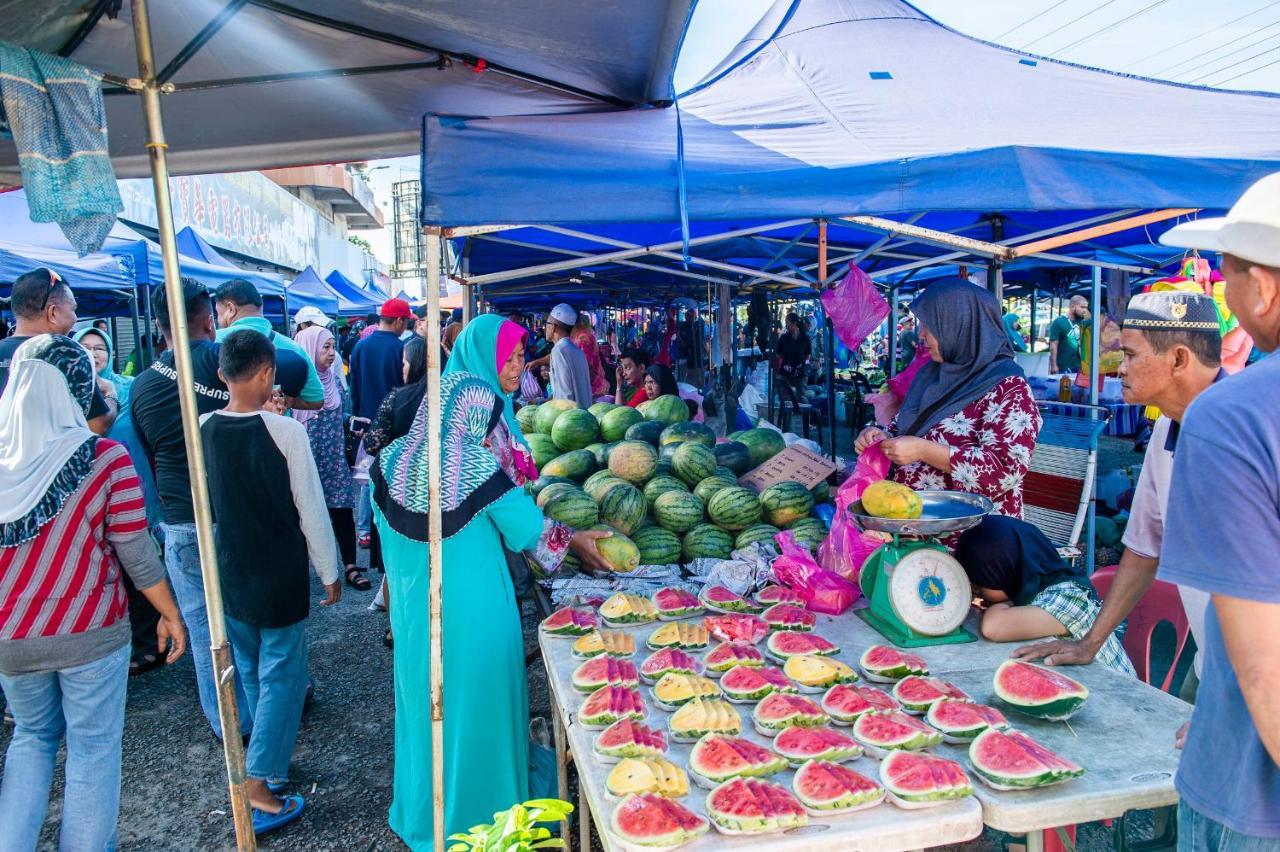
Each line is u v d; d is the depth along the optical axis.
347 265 31.50
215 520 3.39
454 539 2.90
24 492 2.54
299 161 3.56
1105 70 4.25
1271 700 1.12
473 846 1.83
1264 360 1.22
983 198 2.71
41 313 4.15
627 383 8.51
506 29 2.39
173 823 3.49
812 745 1.92
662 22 2.33
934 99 3.69
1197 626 2.35
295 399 5.32
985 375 2.96
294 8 2.29
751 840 1.63
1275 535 1.12
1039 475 4.67
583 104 3.13
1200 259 3.90
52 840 3.44
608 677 2.37
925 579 2.59
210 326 4.03
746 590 3.17
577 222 2.50
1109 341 9.69
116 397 5.22
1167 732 1.98
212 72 2.74
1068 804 1.69
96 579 2.69
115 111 2.98
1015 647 2.52
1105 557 6.38
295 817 3.47
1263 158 2.88
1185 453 1.21
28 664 2.60
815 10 4.55
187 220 14.63
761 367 11.22
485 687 2.93
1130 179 2.81
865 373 14.10
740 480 4.30
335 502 6.41
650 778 1.81
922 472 3.13
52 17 2.19
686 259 2.52
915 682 2.19
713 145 2.86
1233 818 1.27
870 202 2.66
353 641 5.46
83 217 1.94
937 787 1.71
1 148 2.84
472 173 2.46
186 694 4.76
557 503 3.79
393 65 2.66
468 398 2.99
